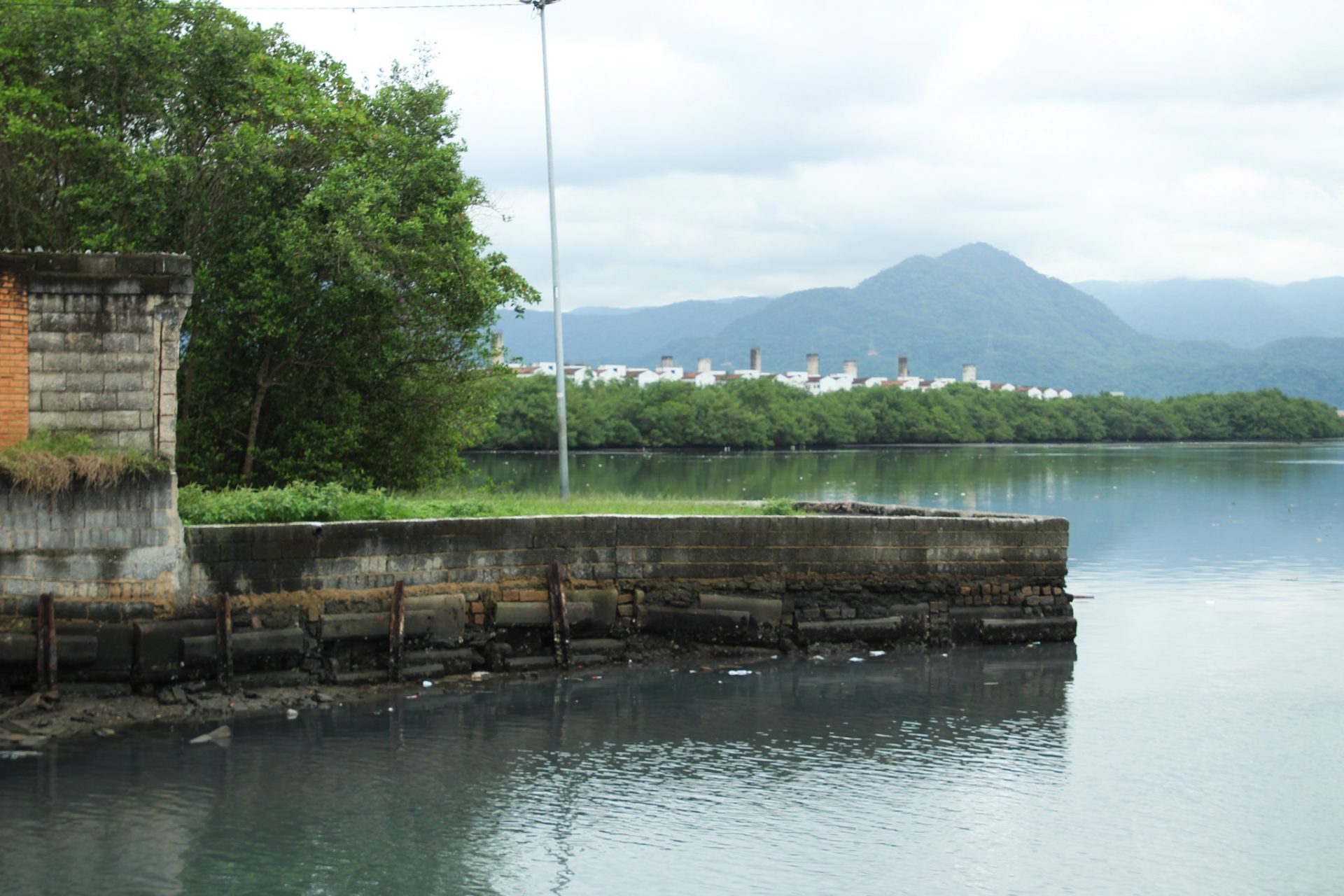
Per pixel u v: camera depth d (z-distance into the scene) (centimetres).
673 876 1291
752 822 1448
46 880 1238
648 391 12606
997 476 7756
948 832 1430
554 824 1427
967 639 2380
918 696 2014
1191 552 3800
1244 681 2141
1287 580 3238
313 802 1470
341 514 2002
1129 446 16700
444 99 3008
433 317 2975
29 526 1669
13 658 1648
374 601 1920
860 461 10144
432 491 2998
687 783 1578
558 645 2064
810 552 2280
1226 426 18688
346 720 1773
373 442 3097
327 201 2603
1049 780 1616
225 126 2734
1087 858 1358
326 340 2827
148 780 1513
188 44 2636
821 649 2259
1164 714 1933
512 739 1730
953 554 2381
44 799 1447
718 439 12194
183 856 1305
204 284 2583
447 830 1398
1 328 1680
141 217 2509
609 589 2131
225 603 1764
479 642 2017
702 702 1942
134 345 1723
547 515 2170
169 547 1731
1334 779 1630
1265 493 6294
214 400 2872
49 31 2506
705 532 2200
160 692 1741
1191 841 1413
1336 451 14225
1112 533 4350
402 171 2783
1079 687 2092
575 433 11169
